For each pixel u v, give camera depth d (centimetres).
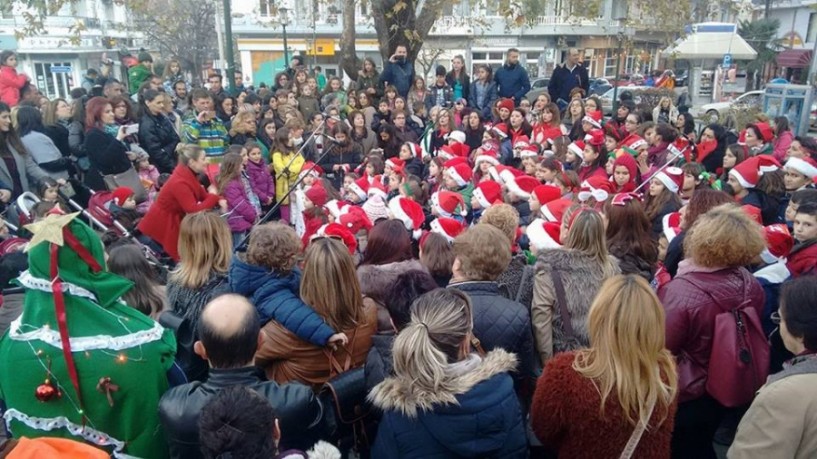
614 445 197
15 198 564
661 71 2775
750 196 492
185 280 294
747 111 1378
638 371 195
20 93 879
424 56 2528
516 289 313
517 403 203
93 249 217
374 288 296
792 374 188
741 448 191
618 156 542
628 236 341
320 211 568
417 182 621
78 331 211
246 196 589
